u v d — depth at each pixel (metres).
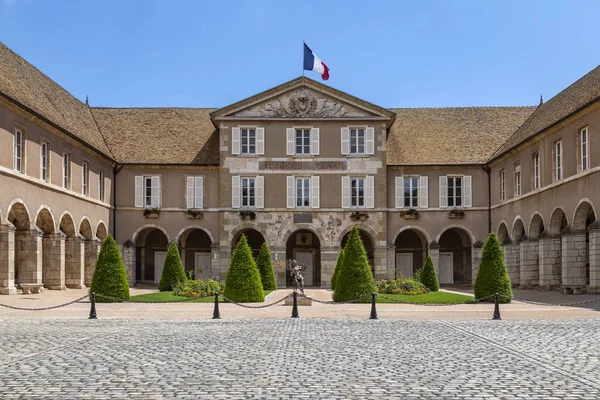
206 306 27.59
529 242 38.81
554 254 35.88
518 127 49.34
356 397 10.01
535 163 38.78
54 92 42.38
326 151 45.88
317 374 11.87
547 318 22.39
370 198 45.69
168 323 21.05
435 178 47.22
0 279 31.20
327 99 45.91
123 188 47.06
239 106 45.78
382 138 45.91
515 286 41.53
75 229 39.34
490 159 46.22
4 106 30.92
